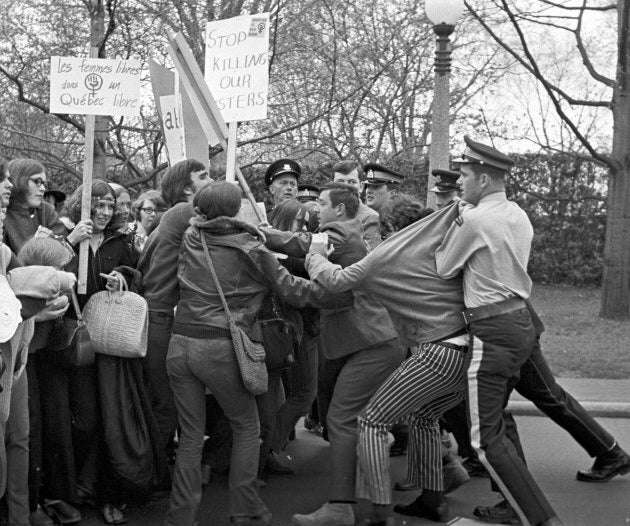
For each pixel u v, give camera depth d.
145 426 5.36
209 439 6.20
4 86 13.06
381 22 14.21
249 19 6.25
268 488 6.20
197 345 4.99
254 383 4.99
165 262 5.50
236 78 6.28
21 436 4.80
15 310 4.37
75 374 5.27
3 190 4.71
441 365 5.04
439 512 5.53
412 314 5.13
